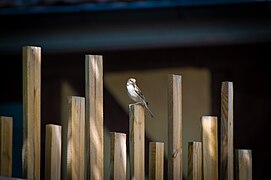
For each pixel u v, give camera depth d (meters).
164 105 15.30
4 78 16.19
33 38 15.52
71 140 5.55
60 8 14.79
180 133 6.04
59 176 5.57
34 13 14.95
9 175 5.43
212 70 15.26
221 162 6.23
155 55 15.38
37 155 5.45
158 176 5.93
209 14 14.82
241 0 14.43
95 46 15.48
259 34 15.00
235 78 15.25
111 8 14.66
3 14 15.02
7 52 15.79
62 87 15.73
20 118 16.20
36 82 5.48
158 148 5.93
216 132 6.18
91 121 5.64
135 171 5.84
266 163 15.11
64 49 15.57
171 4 14.53
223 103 6.26
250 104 15.20
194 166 6.02
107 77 15.55
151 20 15.01
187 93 15.27
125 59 15.46
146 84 15.41
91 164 5.61
